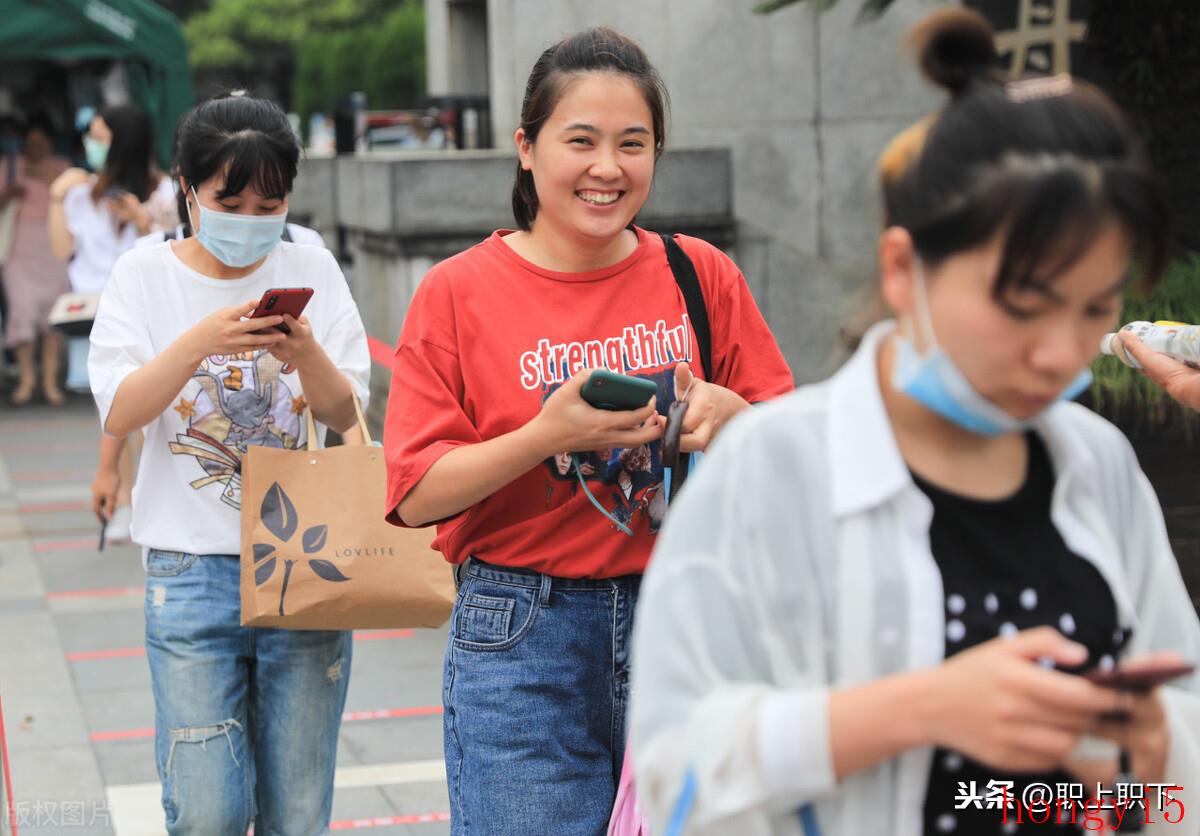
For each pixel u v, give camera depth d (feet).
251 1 126.52
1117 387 22.71
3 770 13.46
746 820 5.78
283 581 11.79
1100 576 6.21
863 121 32.45
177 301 12.76
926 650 5.88
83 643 23.09
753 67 35.50
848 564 5.93
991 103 5.53
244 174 12.15
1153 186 5.41
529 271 10.39
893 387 6.05
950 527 6.03
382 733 19.31
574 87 10.02
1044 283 5.35
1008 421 5.74
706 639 5.98
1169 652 6.48
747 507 6.01
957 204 5.42
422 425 10.22
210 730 12.19
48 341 45.57
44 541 29.40
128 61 45.42
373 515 11.98
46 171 44.47
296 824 12.66
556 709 10.12
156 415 12.14
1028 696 5.22
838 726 5.58
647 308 10.53
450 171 32.17
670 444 9.80
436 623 12.23
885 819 5.93
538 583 10.18
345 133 42.78
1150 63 27.89
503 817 10.00
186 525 12.41
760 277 34.14
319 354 12.33
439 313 10.34
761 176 35.45
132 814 16.70
